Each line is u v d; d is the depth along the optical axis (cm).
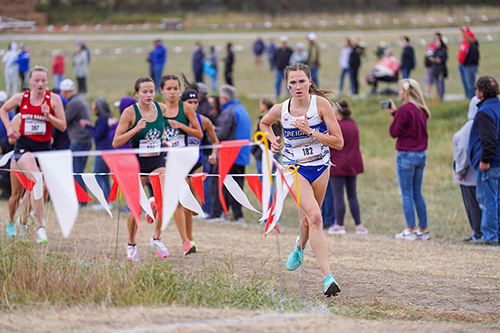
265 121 1120
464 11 7844
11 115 1930
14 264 1048
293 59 3888
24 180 1230
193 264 1349
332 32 7350
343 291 1138
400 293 1126
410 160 1702
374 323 796
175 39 7319
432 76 3594
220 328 761
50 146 1463
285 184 1038
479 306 1041
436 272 1296
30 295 921
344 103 1822
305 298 1048
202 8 9669
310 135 1041
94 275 1009
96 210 2231
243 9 9500
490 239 1616
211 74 4300
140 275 1023
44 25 9125
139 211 809
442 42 3444
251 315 838
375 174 2812
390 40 6303
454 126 3219
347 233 1850
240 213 2061
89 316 824
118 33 8081
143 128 1248
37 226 1443
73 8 9600
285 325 776
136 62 6219
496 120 1560
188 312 846
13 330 769
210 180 2073
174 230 1873
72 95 2248
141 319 808
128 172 813
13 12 9100
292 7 9188
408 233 1745
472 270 1314
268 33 7544
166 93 1374
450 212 2128
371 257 1456
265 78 5194
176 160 832
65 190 779
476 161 1595
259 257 1442
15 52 4281
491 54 5134
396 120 1694
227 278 1101
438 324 815
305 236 1126
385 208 2278
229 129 1938
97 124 2206
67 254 1279
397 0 8862
